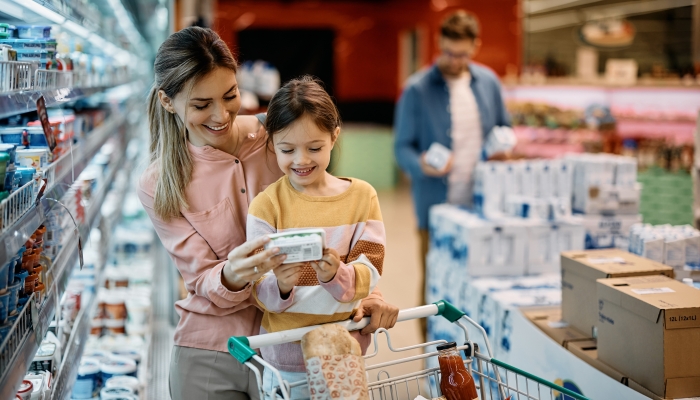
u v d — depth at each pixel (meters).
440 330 3.85
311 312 1.75
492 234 3.50
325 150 1.73
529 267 3.56
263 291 1.72
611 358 2.33
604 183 3.60
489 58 9.21
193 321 1.97
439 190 4.46
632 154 6.45
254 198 1.84
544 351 2.71
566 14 8.11
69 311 2.59
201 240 1.95
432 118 4.46
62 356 2.27
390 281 6.18
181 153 1.94
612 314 2.31
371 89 13.25
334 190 1.83
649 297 2.18
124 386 2.83
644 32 8.05
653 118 6.39
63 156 2.38
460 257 3.61
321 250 1.56
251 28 12.45
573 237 3.58
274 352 1.79
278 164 1.93
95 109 3.76
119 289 3.96
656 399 2.10
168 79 1.82
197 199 1.96
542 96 6.91
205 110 1.84
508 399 1.86
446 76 4.53
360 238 1.81
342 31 12.80
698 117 3.65
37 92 1.88
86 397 2.86
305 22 12.47
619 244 3.62
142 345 3.43
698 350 2.09
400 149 4.56
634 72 6.93
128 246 4.79
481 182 3.85
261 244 1.57
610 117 6.51
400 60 12.77
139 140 6.63
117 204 4.30
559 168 3.73
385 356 4.04
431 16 10.28
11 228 1.56
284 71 12.77
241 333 1.97
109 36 3.70
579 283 2.69
